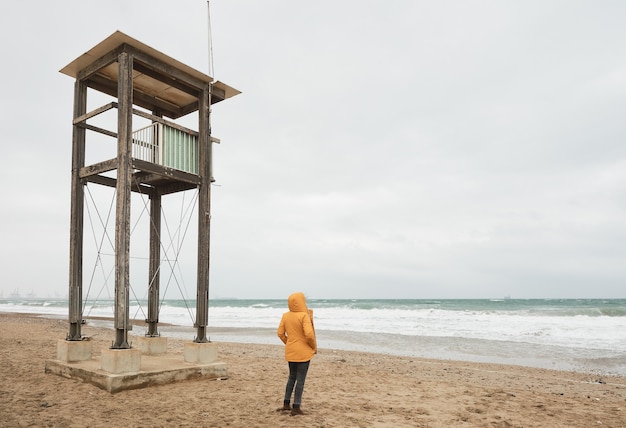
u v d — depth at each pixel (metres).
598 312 29.72
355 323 27.14
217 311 45.25
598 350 15.32
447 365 11.72
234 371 8.79
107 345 12.88
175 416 5.27
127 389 6.39
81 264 7.87
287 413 5.60
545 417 6.03
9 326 20.47
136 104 9.08
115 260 6.73
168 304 88.88
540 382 9.43
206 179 7.98
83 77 7.85
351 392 7.26
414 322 27.14
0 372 7.68
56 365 7.38
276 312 43.19
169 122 7.60
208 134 8.16
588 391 8.48
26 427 4.69
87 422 4.93
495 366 11.66
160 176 7.93
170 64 7.64
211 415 5.38
